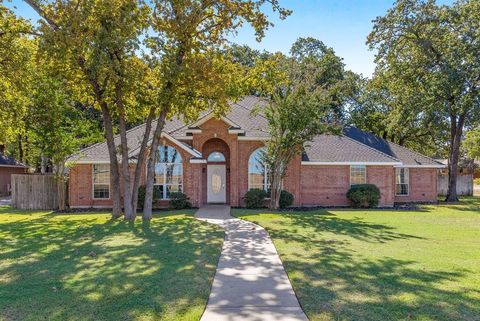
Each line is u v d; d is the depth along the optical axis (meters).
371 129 46.03
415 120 34.97
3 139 26.44
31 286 7.41
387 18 31.14
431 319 5.70
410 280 7.73
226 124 24.48
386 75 32.41
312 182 25.75
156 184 23.84
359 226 15.82
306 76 23.56
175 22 16.91
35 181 25.58
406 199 30.05
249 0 17.69
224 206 24.75
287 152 22.62
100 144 25.39
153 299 6.62
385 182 26.16
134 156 23.42
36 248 11.33
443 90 28.69
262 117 27.41
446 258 9.76
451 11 29.27
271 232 14.15
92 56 15.59
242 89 21.47
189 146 24.92
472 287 7.26
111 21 16.11
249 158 25.00
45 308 6.19
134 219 18.05
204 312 6.06
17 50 19.30
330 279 7.85
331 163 25.55
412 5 30.23
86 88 19.38
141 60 18.56
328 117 41.34
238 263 9.34
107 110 18.88
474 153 45.56
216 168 26.66
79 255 10.26
